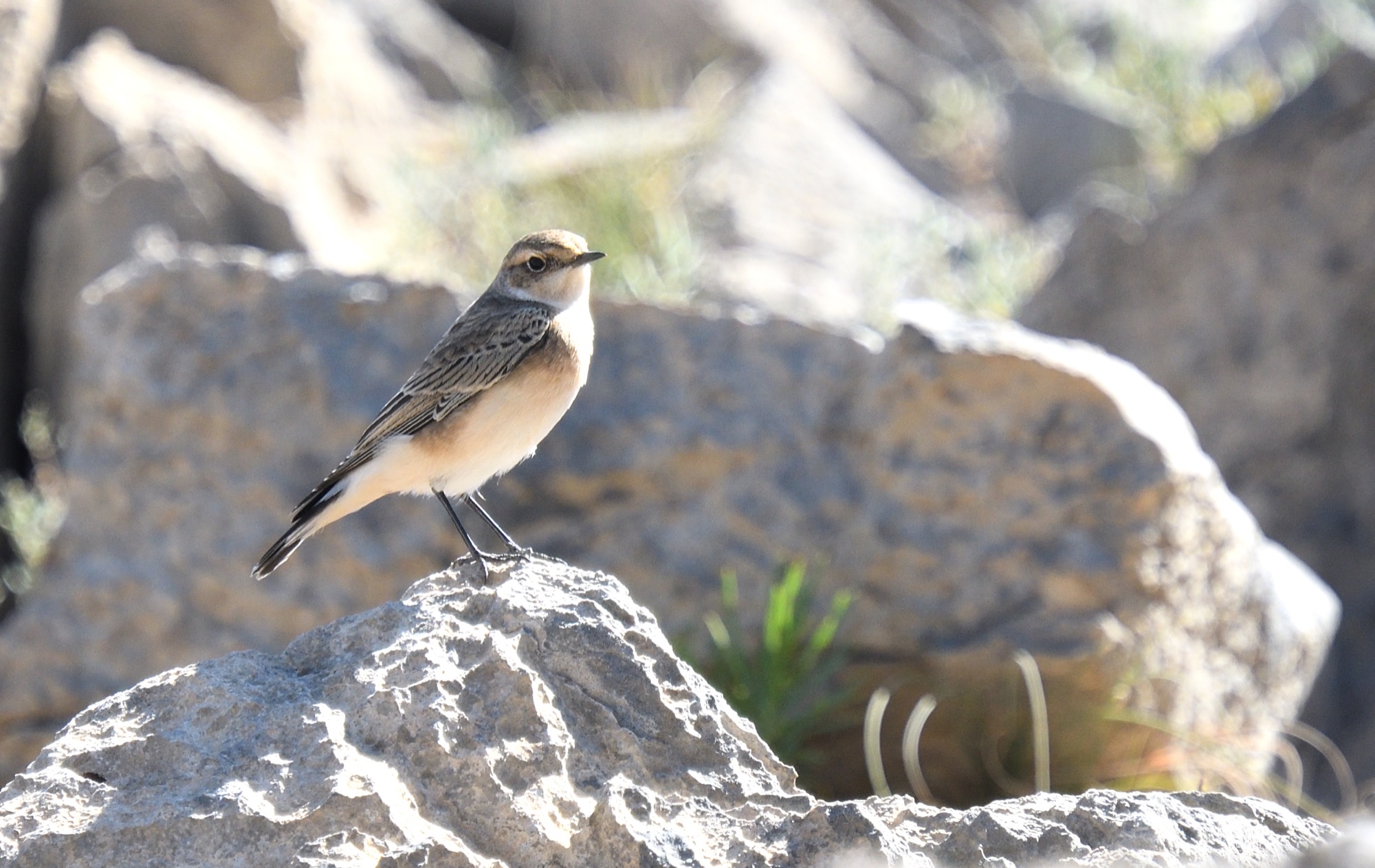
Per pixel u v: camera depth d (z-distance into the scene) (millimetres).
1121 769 11352
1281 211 17266
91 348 13414
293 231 20484
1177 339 17547
